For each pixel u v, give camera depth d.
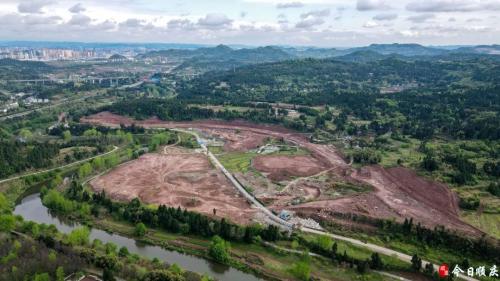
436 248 172.25
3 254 143.62
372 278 149.00
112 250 154.00
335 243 161.38
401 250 170.50
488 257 163.62
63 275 133.50
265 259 161.62
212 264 159.75
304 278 144.62
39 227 170.25
